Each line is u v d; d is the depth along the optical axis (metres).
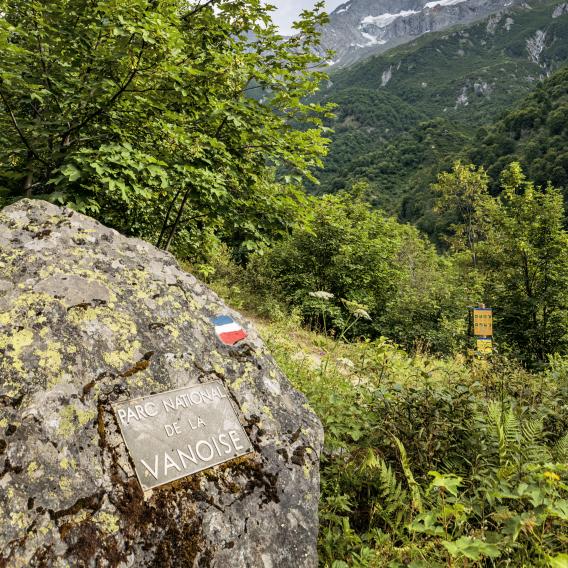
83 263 2.20
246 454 1.99
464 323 13.41
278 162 5.58
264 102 5.64
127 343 2.02
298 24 5.45
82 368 1.82
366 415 3.14
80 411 1.71
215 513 1.74
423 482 2.56
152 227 6.87
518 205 15.19
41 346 1.79
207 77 5.23
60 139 5.35
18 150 4.68
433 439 2.79
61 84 4.75
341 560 2.06
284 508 1.92
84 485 1.56
